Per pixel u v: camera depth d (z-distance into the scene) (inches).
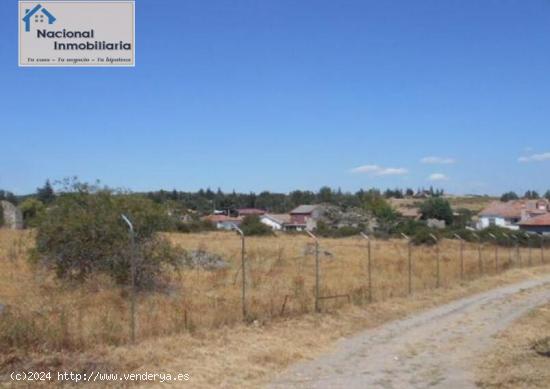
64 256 725.3
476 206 6505.9
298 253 1392.7
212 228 2637.8
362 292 762.8
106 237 716.0
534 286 1107.9
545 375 406.6
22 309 504.4
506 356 490.3
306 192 5871.1
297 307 642.2
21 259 933.8
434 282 976.9
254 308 603.5
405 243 2007.9
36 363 380.2
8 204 1781.5
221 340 488.1
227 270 949.8
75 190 762.2
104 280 697.6
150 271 727.1
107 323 472.4
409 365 458.6
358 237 2519.7
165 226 759.1
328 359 469.4
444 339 575.8
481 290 1000.9
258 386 383.2
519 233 2177.7
